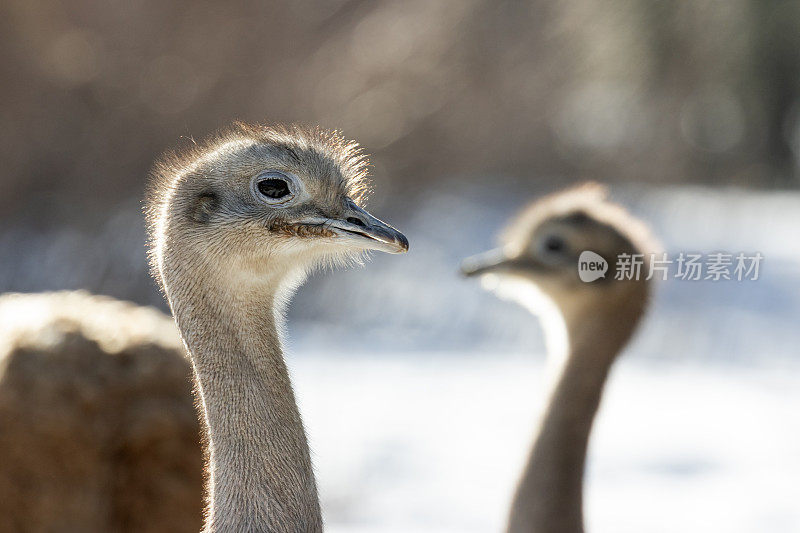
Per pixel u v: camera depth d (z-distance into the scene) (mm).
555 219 7789
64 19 19750
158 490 6449
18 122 19125
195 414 6566
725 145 31266
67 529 6332
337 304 17844
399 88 20656
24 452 6340
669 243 21922
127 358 6633
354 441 11500
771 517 10000
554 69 23969
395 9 21109
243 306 4836
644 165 28016
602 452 11852
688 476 11133
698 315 17984
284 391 4812
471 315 17609
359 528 9453
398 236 4949
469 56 21531
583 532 7043
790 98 32812
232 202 4883
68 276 16734
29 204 18703
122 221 17953
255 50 19891
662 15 28406
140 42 19750
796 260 21828
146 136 19156
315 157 4996
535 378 14539
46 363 6488
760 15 31297
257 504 4684
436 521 9570
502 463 11133
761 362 15828
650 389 14469
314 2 20609
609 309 7562
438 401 13172
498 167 22844
